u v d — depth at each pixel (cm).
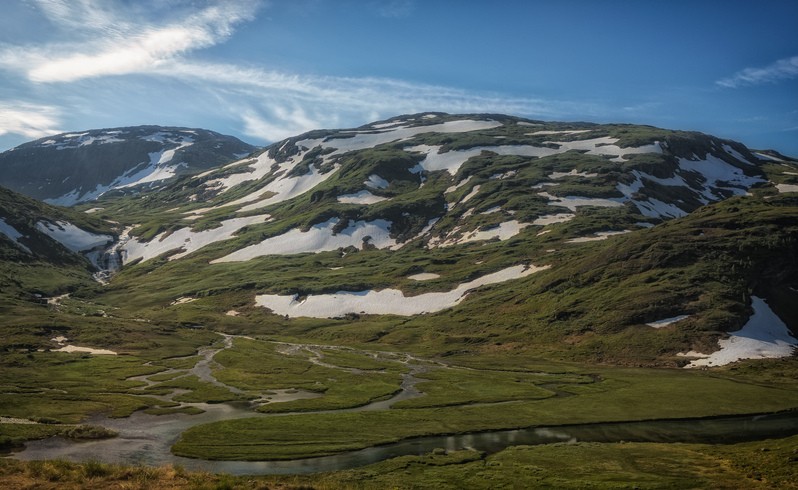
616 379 11606
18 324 15700
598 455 6644
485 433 8019
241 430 7912
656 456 6544
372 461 6650
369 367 13600
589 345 14400
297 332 19288
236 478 4144
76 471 4025
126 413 8925
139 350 15100
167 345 15950
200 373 12788
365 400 10106
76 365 12706
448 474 5988
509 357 14612
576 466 6212
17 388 10269
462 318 18175
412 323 19000
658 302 14925
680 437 7619
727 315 13812
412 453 6975
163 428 8156
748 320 13850
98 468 4097
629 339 14125
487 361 14188
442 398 10231
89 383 11144
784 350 12644
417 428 8144
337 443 7331
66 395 9969
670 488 5384
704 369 12262
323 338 18500
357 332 18488
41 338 14912
